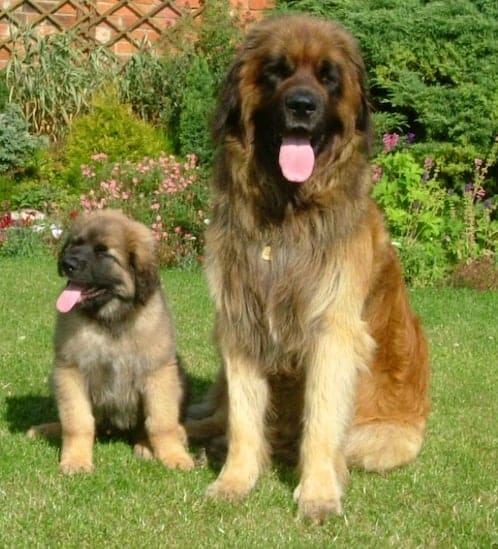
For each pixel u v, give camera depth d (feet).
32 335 14.30
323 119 9.30
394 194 20.48
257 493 9.58
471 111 21.58
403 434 10.24
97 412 10.77
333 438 9.55
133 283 10.26
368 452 10.18
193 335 14.60
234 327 9.75
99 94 25.91
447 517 9.14
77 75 25.96
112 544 8.57
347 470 9.95
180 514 9.09
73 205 22.17
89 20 26.99
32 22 26.76
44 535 8.69
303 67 9.37
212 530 8.84
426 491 9.72
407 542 8.75
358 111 9.62
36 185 23.73
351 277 9.57
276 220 9.52
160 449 10.32
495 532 8.91
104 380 10.41
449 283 20.29
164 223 20.81
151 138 24.63
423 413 10.56
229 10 26.76
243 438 9.75
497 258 20.93
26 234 21.63
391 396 10.28
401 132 22.72
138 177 21.56
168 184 20.98
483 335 15.42
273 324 9.65
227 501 9.37
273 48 9.39
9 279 18.22
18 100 25.79
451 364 13.73
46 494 9.36
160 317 10.39
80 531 8.75
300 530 8.98
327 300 9.53
